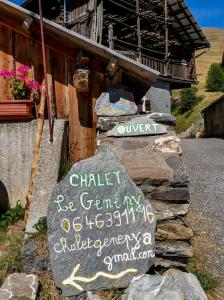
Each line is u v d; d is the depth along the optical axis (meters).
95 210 3.67
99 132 4.74
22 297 3.38
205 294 3.55
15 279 3.55
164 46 22.45
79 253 3.59
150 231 3.65
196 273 4.03
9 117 5.48
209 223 5.75
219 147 15.83
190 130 30.53
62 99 5.65
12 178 5.49
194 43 24.06
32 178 4.92
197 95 37.75
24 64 5.68
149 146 4.25
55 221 3.62
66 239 3.61
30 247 3.98
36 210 4.54
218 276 4.18
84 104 5.65
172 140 4.23
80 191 3.68
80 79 5.25
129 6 19.44
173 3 20.67
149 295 3.26
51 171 4.96
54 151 5.14
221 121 23.41
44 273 3.81
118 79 5.36
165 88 21.06
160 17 20.53
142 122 4.50
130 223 3.66
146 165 3.97
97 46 5.12
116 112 5.09
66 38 5.42
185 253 3.67
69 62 5.67
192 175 9.36
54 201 3.65
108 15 18.92
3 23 5.60
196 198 7.15
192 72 24.05
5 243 4.46
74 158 5.57
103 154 3.77
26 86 5.56
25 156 5.48
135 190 3.71
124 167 3.96
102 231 3.64
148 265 3.61
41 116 5.38
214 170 10.07
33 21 5.31
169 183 3.83
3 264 3.92
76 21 17.81
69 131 5.60
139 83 5.65
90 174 3.72
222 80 39.88
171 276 3.49
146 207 3.69
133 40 21.12
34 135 5.48
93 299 3.43
